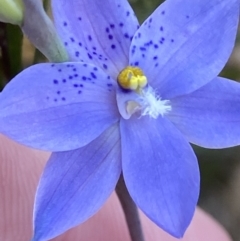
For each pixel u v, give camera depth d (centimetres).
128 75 5
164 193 5
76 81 5
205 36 5
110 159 5
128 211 6
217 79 6
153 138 6
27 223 9
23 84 5
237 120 6
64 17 5
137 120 6
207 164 12
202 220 11
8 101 5
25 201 9
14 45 7
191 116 6
